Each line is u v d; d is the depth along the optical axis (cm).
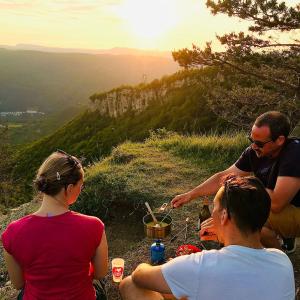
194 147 919
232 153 876
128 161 898
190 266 210
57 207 264
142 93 7350
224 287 201
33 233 254
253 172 411
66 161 268
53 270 253
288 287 208
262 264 205
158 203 625
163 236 411
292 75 1184
